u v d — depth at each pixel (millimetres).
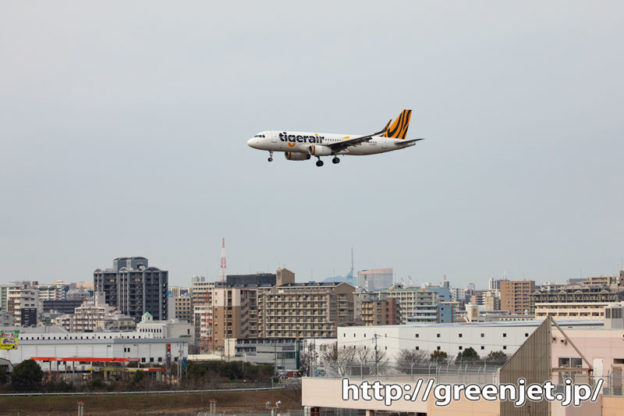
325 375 174000
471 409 145500
